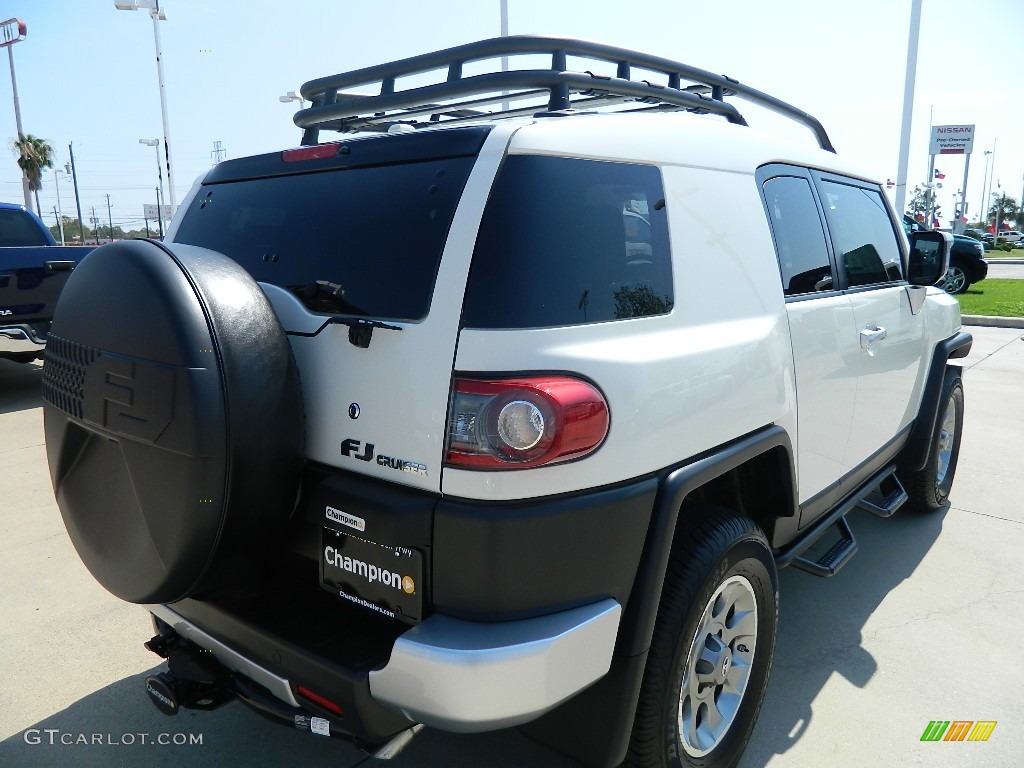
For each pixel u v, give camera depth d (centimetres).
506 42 234
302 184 226
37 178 5022
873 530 438
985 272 1667
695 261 222
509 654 166
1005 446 598
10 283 712
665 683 201
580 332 182
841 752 252
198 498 177
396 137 206
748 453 226
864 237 357
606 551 182
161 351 177
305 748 255
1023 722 267
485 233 178
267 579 212
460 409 170
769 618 246
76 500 211
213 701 226
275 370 185
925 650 313
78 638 321
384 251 195
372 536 180
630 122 215
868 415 338
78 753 251
